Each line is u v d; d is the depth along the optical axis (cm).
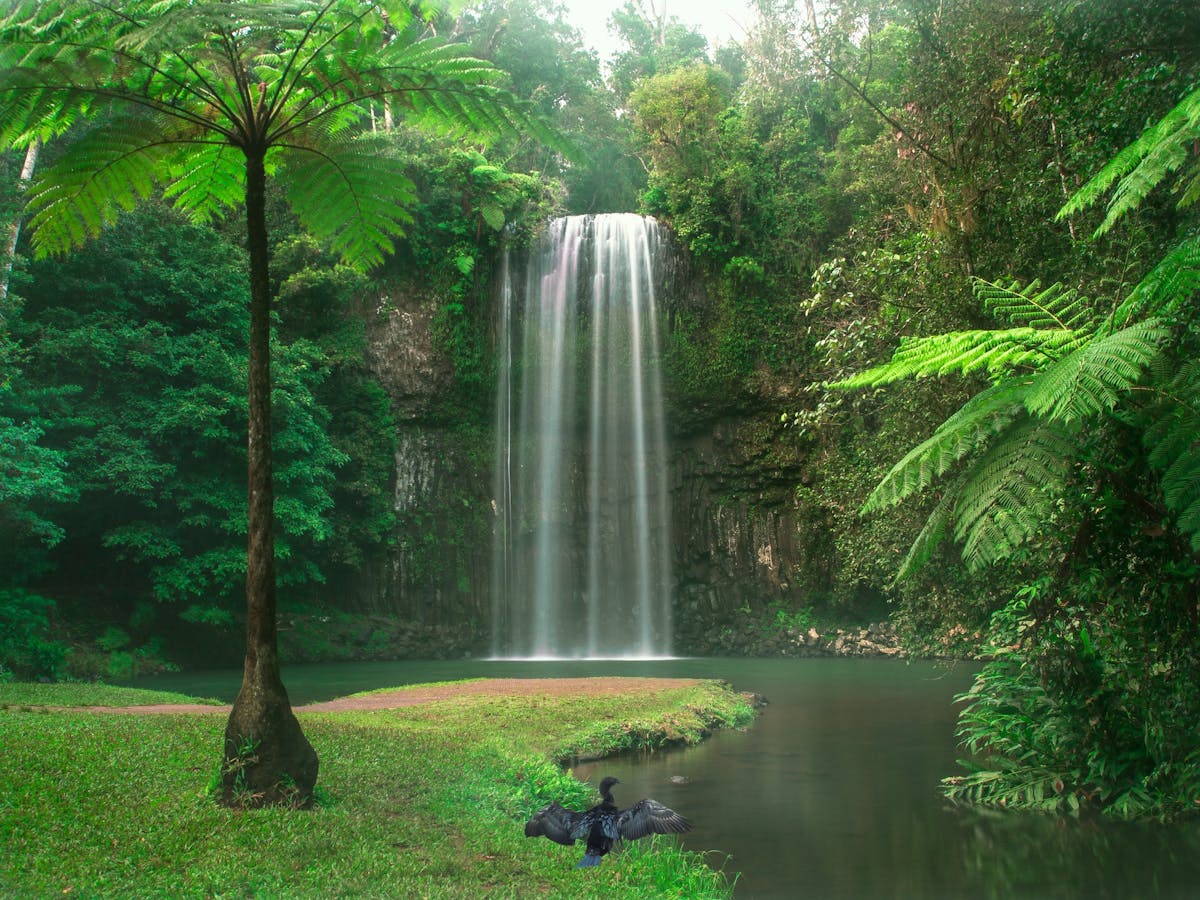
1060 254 966
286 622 2880
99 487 2247
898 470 638
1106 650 836
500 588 3269
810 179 3306
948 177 1120
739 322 3269
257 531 706
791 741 1307
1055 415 518
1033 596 848
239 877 552
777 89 2461
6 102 627
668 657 3072
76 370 2303
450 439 3325
